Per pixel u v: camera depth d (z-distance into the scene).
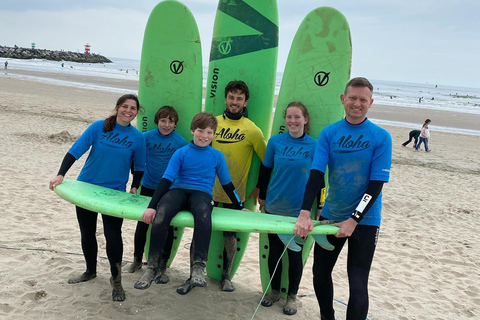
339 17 3.22
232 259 3.32
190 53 3.53
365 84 2.29
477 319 3.45
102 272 3.44
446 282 4.17
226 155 3.20
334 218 2.50
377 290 3.85
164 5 3.50
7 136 9.19
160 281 2.98
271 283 3.15
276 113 3.43
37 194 5.63
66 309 2.81
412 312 3.47
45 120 11.95
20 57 78.81
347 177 2.39
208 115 2.66
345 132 2.40
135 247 3.44
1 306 2.78
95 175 2.93
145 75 3.60
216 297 3.22
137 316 2.82
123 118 2.85
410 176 9.55
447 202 7.48
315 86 3.29
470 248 5.19
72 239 4.18
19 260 3.51
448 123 23.92
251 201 3.46
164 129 3.21
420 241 5.35
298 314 3.11
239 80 3.34
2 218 4.59
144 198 2.79
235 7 3.50
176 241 3.61
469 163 11.93
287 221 2.58
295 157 2.91
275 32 3.49
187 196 2.59
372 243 2.37
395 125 20.69
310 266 4.34
